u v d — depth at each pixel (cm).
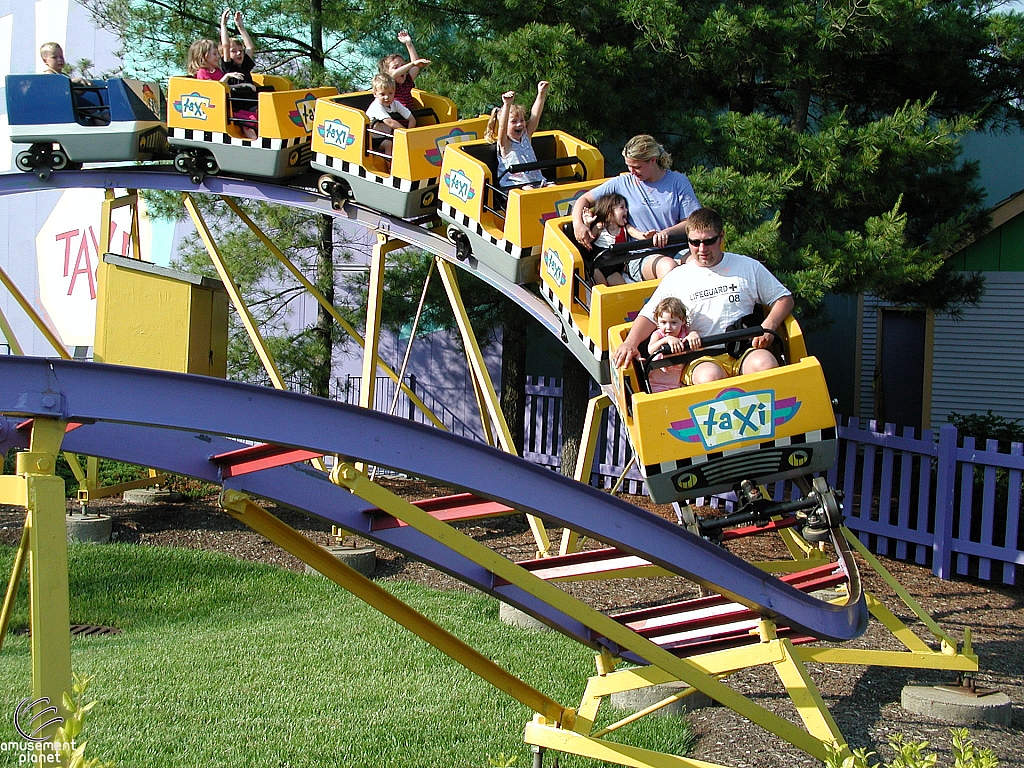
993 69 1174
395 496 427
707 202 959
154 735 576
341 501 501
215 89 995
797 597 501
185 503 1188
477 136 944
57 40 1806
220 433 371
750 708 496
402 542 516
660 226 739
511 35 1020
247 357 1320
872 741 605
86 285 1802
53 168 1060
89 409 353
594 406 802
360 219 959
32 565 320
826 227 1059
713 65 1047
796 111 1169
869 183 1034
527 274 799
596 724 611
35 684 310
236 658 720
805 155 1017
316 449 387
